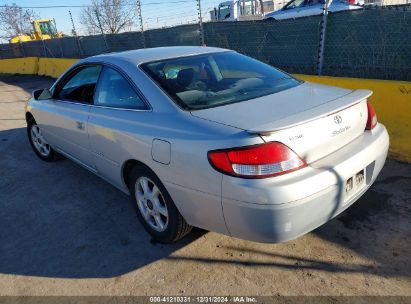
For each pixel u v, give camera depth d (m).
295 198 2.10
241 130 2.20
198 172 2.32
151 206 2.93
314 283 2.46
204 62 3.18
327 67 6.86
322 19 6.35
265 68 3.36
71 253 2.97
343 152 2.47
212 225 2.44
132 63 3.08
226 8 19.09
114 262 2.82
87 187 4.13
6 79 16.41
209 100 2.68
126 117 2.94
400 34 5.89
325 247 2.80
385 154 2.79
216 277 2.58
